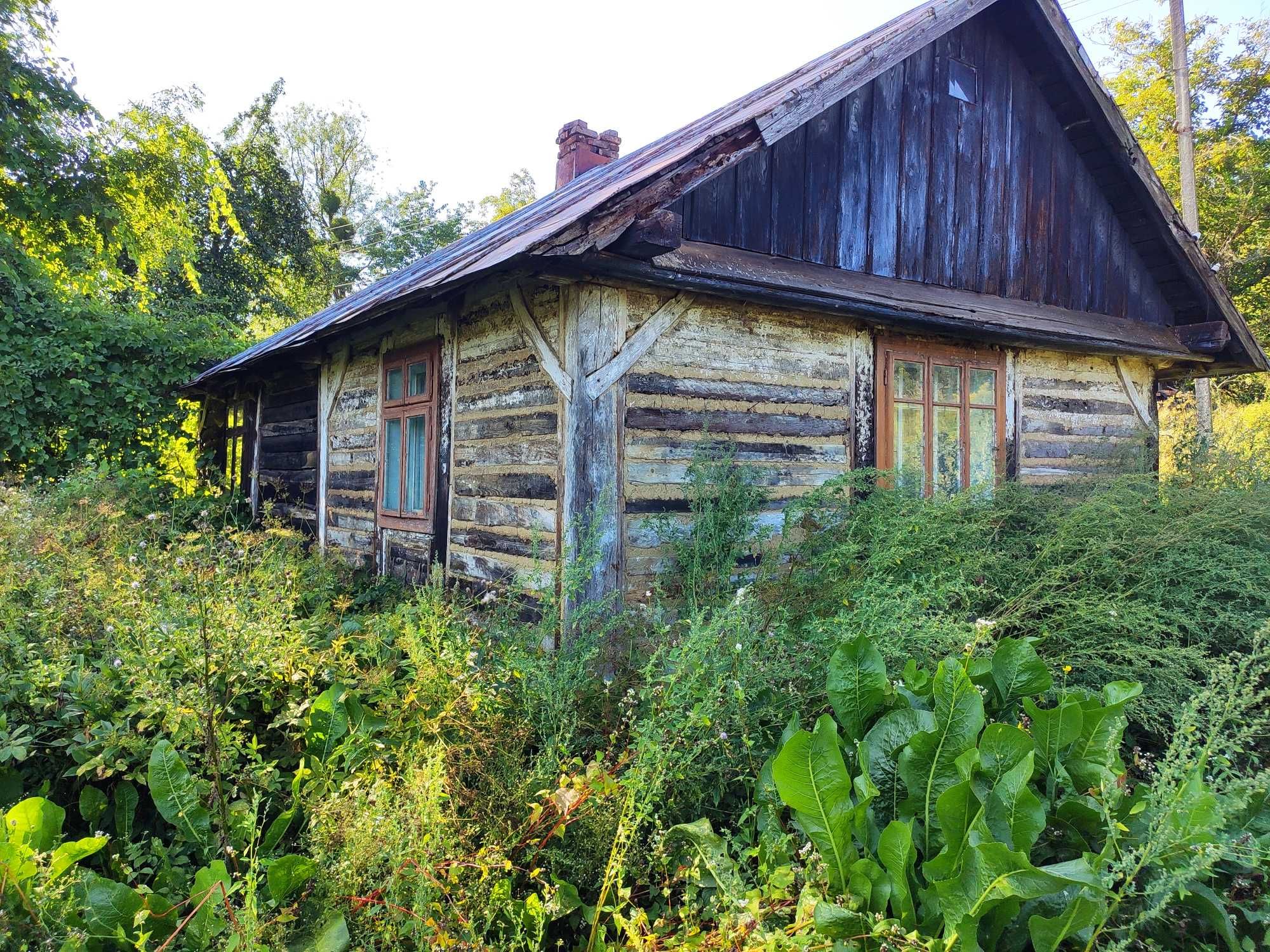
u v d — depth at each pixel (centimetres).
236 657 280
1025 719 263
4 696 256
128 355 946
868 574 394
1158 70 2172
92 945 187
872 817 217
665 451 446
